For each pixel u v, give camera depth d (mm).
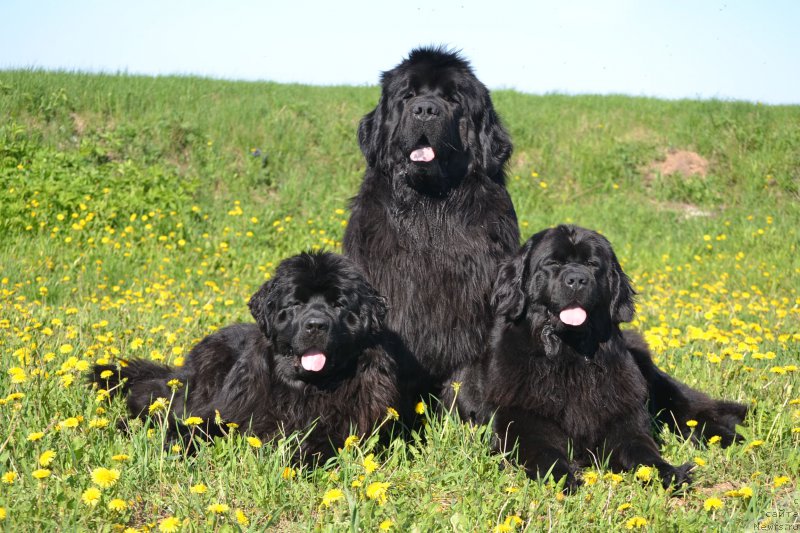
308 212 12352
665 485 3504
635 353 4613
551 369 4074
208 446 3777
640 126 16828
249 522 2965
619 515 3131
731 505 3207
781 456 3730
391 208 4672
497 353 4301
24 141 11766
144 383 4559
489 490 3375
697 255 11516
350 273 4043
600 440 4047
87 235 9523
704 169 15438
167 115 13922
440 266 4508
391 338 4438
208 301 7391
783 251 11492
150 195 10688
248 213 11633
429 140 4434
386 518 2939
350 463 3479
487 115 4824
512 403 4090
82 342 5211
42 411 3777
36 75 14547
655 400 4586
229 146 13820
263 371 4000
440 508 3164
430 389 4633
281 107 15664
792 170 14906
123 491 3084
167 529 2641
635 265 10953
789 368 4395
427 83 4664
